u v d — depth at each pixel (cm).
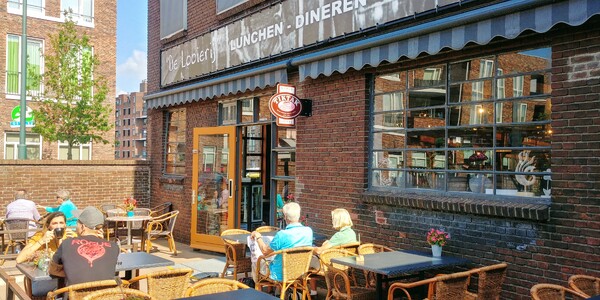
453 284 487
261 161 1126
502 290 579
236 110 1055
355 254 642
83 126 1834
